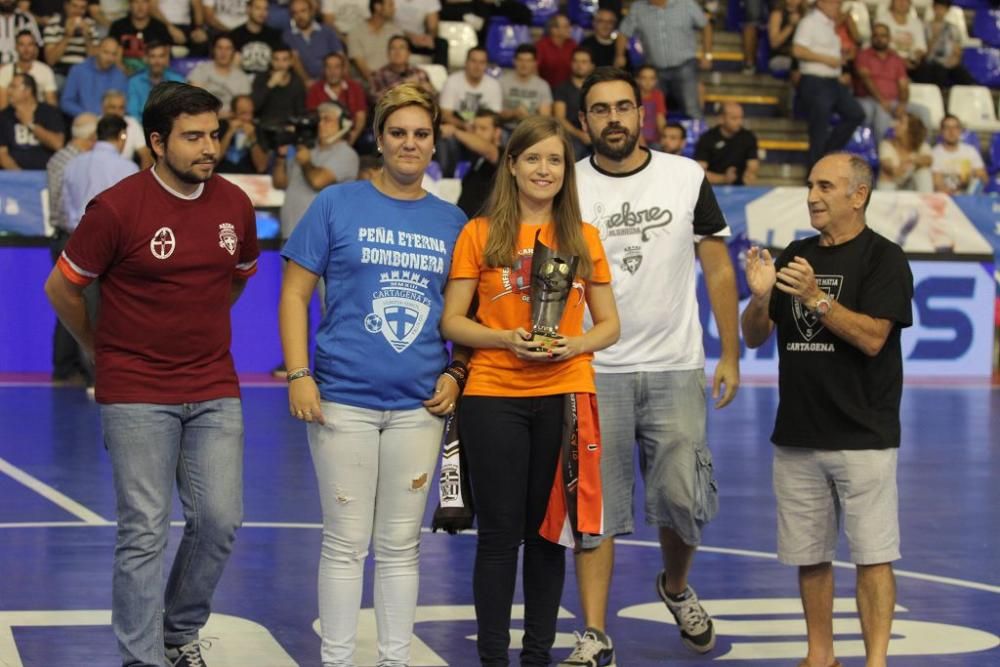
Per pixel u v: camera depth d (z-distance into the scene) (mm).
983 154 21641
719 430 13594
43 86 17344
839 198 5953
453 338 5648
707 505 6414
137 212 5414
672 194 6402
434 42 19656
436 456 5664
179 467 5629
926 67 21891
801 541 6051
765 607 7301
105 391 5477
